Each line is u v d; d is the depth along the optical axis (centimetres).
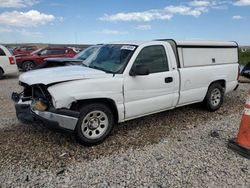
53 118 374
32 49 2305
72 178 318
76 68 468
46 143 418
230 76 630
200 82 554
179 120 543
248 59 2452
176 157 372
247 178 318
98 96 399
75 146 409
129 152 390
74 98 376
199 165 349
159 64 484
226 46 623
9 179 315
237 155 378
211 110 604
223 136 452
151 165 349
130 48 461
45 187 300
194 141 431
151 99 468
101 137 416
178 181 311
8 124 510
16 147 402
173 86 500
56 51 1623
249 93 376
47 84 371
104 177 321
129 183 307
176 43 514
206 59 575
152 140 435
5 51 1267
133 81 437
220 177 320
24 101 437
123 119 443
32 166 346
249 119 372
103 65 467
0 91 899
